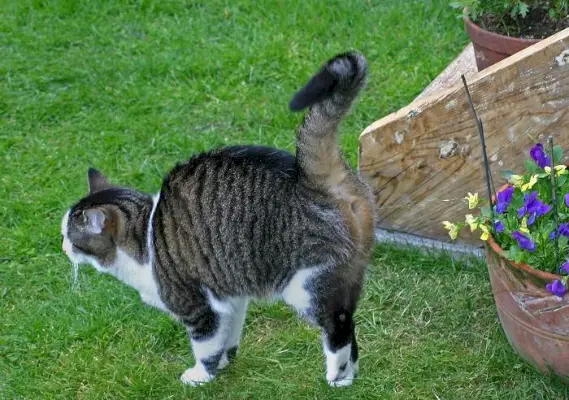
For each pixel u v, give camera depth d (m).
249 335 4.51
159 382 4.24
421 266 4.76
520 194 3.85
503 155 4.51
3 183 5.58
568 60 4.22
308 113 3.44
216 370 4.27
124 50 6.78
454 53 6.40
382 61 6.38
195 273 3.91
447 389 4.05
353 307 3.94
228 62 6.51
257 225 3.70
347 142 5.57
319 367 4.25
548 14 4.95
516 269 3.61
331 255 3.68
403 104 5.96
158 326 4.54
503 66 4.31
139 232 3.99
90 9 7.23
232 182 3.75
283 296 3.89
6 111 6.26
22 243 5.12
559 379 3.86
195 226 3.82
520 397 3.94
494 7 4.96
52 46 6.88
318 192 3.60
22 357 4.44
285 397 4.11
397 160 4.68
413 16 6.78
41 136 6.02
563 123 4.37
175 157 5.75
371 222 3.79
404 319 4.47
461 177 4.62
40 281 4.90
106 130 6.01
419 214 4.80
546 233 3.62
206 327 4.06
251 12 7.04
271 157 3.79
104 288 4.80
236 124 5.99
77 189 5.50
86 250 4.09
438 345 4.29
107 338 4.50
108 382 4.24
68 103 6.27
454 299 4.53
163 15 7.18
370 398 4.05
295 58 6.48
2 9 7.24
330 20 6.86
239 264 3.82
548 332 3.66
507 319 3.84
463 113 4.45
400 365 4.19
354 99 3.40
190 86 6.37
